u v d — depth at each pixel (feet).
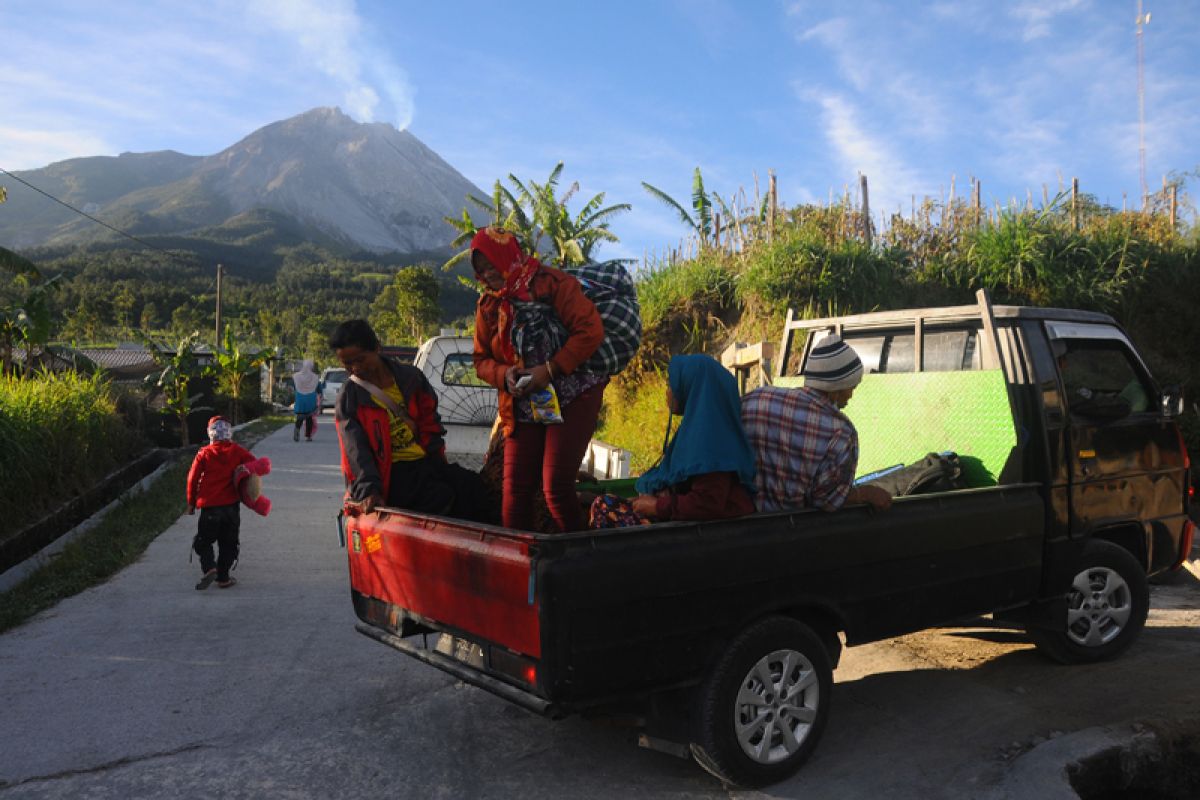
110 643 17.99
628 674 10.27
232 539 22.99
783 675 11.74
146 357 99.09
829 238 44.73
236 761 12.42
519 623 10.19
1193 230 42.80
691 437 11.73
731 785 11.64
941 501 13.60
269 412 110.01
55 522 30.86
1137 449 16.96
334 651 17.56
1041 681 15.53
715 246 52.19
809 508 12.25
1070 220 42.78
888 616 12.86
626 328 11.68
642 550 10.43
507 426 12.08
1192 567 23.88
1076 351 16.42
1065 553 15.43
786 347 20.84
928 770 12.10
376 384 14.11
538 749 12.92
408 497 14.07
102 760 12.42
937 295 42.24
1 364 53.62
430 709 14.47
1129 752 12.46
